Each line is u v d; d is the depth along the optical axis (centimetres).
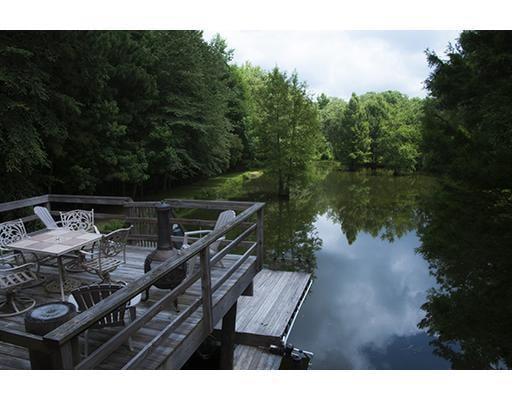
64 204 1448
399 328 743
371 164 3984
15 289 371
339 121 4225
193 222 535
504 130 716
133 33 1752
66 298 383
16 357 286
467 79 818
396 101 5109
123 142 1480
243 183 2748
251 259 520
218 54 2491
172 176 2003
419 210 1877
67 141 1227
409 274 1056
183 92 1911
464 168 717
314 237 1435
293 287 788
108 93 1388
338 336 705
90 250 493
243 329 593
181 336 313
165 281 377
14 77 848
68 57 1056
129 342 298
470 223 775
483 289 760
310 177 2311
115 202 567
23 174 1003
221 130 2141
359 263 1151
